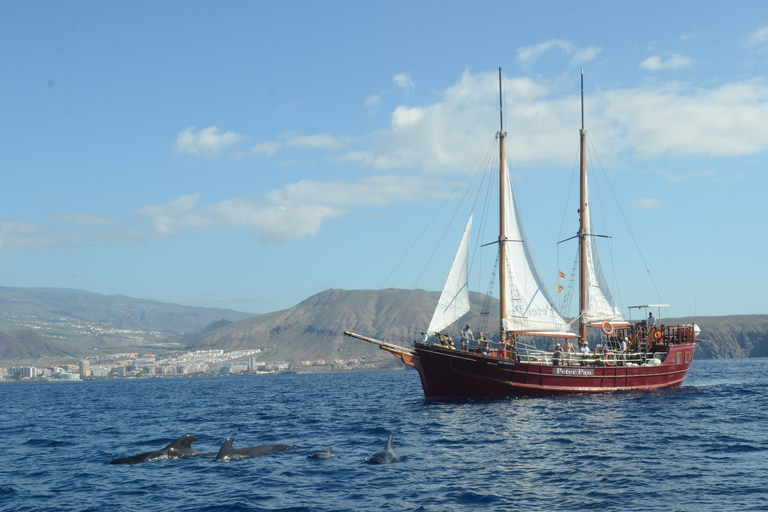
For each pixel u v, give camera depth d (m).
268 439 35.12
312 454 28.62
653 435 31.70
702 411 41.84
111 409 69.25
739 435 31.28
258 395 93.75
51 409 74.25
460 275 53.31
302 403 67.62
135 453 31.80
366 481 22.75
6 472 27.23
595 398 50.34
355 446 31.14
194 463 26.95
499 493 20.52
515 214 57.91
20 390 197.62
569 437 31.66
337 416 47.66
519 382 50.22
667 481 21.61
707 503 18.73
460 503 19.45
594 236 64.12
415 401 59.34
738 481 21.38
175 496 21.41
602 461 25.38
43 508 20.61
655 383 56.28
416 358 52.62
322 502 20.06
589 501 19.30
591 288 63.38
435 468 24.83
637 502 19.03
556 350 53.94
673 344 57.78
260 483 22.81
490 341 53.94
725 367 149.00
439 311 53.19
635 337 59.56
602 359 54.19
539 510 18.50
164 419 51.72
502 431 34.38
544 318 56.00
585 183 64.38
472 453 27.97
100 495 22.00
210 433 39.28
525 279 56.81
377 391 91.38
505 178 57.97
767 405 45.50
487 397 50.88
